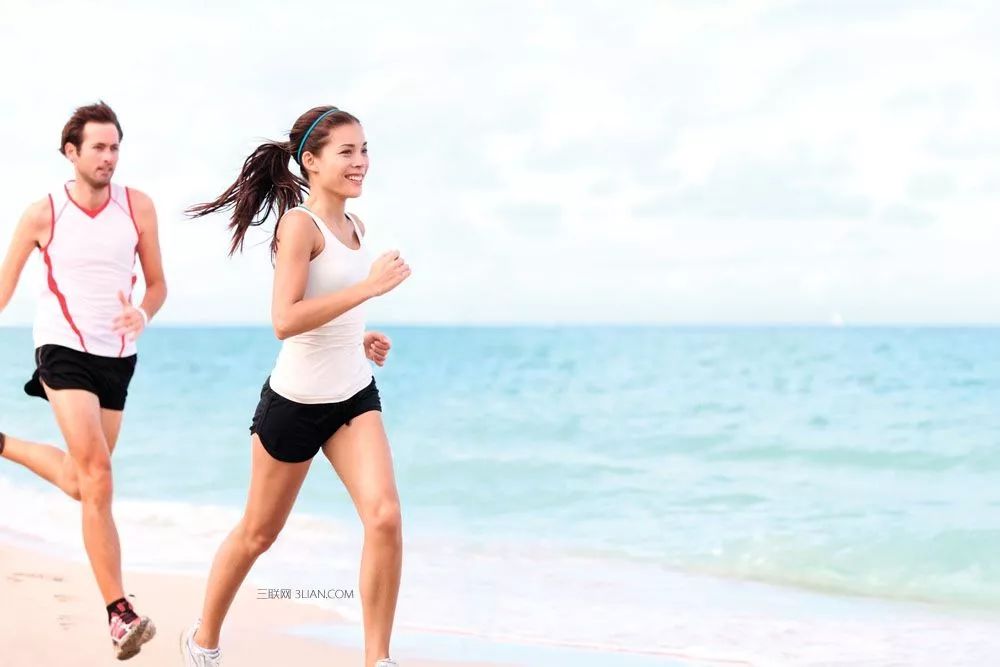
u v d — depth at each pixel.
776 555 16.78
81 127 10.34
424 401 48.31
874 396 44.44
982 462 27.11
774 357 72.62
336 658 11.08
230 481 24.25
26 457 11.06
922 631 12.51
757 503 21.73
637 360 73.44
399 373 67.44
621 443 31.75
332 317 8.38
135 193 10.88
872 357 68.06
